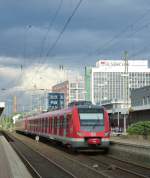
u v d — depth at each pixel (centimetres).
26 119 7294
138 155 2709
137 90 8412
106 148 3269
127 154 2911
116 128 7250
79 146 3081
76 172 2058
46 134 4506
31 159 2827
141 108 7325
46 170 2166
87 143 3094
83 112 3148
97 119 3141
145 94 8012
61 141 3538
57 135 3738
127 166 2394
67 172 2031
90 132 3089
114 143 3216
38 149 3819
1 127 17375
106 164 2483
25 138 6588
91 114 3148
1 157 2580
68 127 3262
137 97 8406
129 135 5244
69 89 9288
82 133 3078
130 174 1998
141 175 1908
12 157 2597
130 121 8131
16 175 1703
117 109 7569
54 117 3984
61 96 8112
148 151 2539
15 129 10481
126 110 6300
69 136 3219
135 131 5431
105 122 3152
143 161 2612
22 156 3025
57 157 2955
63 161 2659
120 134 6166
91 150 3562
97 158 2902
